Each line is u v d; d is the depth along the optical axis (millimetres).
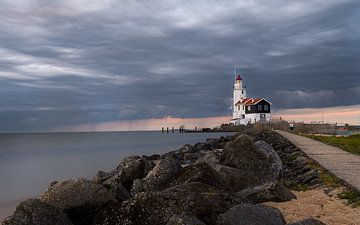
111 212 9242
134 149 61594
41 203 9078
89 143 87188
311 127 72000
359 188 13648
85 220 10008
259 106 92312
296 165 20594
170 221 7867
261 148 15969
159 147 65312
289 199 13219
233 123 106125
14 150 62000
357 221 10578
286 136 42969
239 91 106625
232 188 12781
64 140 108188
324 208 12016
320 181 15828
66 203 9945
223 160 15719
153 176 13844
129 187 15828
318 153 24484
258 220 8734
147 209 8992
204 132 133500
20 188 25125
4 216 16969
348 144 31656
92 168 35719
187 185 10250
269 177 14531
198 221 7914
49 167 37031
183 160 29469
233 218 8773
